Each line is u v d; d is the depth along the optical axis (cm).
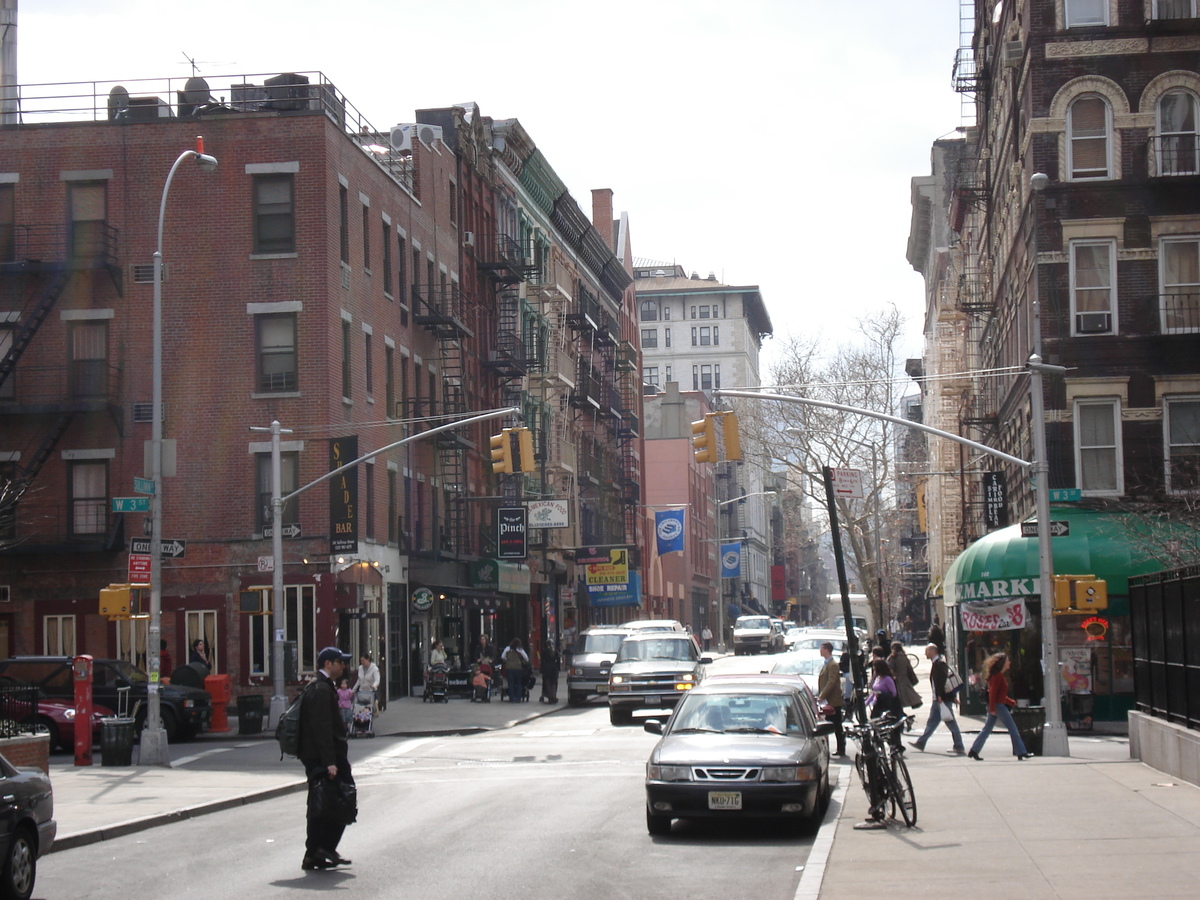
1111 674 3178
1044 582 2511
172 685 3253
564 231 7294
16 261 4069
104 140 4125
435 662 4441
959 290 5231
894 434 7750
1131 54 3616
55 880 1375
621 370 8625
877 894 1156
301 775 2412
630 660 3700
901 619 10744
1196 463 3481
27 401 4066
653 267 16375
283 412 4028
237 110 4375
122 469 4062
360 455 4256
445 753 2891
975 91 5006
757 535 14688
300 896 1248
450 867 1405
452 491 5197
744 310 15162
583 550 7025
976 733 3033
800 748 1617
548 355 6812
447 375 5241
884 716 1616
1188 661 1909
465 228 5650
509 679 4359
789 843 1558
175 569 4016
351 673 3575
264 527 3997
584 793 2095
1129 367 3541
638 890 1266
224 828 1773
